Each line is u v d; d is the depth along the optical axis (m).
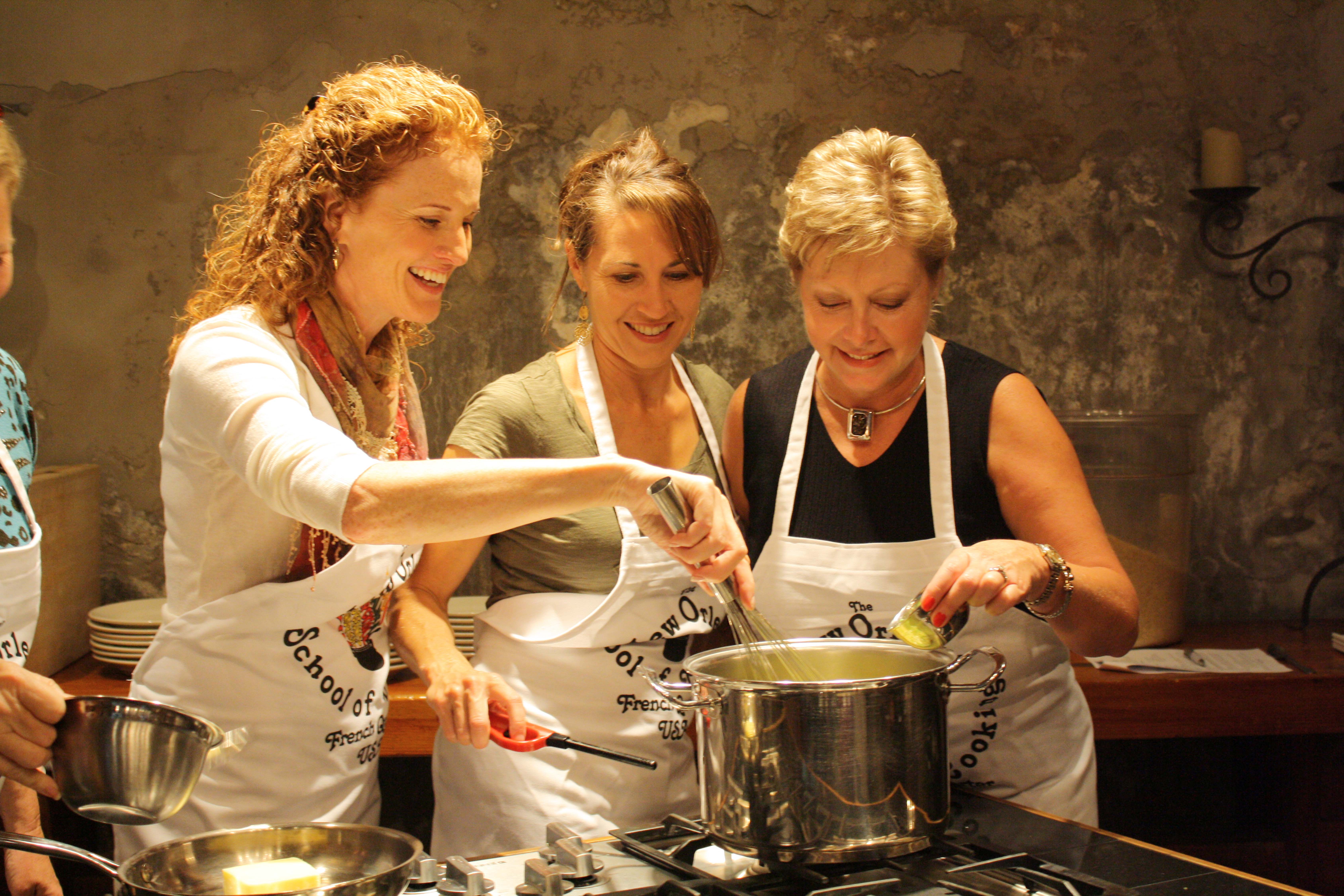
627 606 1.56
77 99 2.58
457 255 1.33
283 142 1.37
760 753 1.05
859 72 2.66
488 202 2.63
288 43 2.60
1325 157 2.70
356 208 1.30
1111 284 2.69
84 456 2.63
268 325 1.32
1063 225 2.68
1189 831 2.75
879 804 1.05
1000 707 1.52
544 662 1.57
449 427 2.66
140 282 2.61
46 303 2.61
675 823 1.21
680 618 1.59
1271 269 2.71
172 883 0.95
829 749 1.04
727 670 1.22
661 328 1.59
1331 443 2.74
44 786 1.02
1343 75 2.69
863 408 1.56
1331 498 2.74
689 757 1.65
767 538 1.63
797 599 1.57
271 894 0.82
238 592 1.38
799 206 1.40
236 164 2.60
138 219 2.60
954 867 1.07
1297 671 2.27
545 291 2.65
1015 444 1.48
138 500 2.64
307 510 1.08
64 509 2.43
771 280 2.67
